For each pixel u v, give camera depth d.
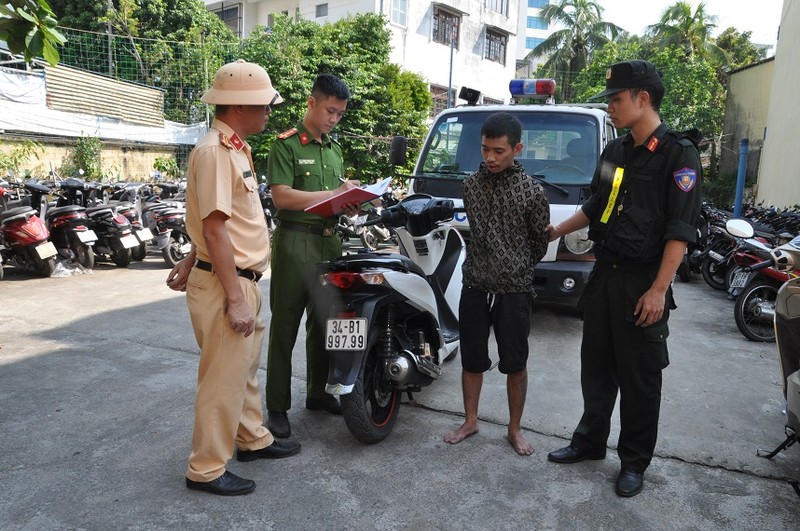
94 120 13.02
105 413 3.40
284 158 3.03
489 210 2.93
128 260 8.00
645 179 2.54
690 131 2.54
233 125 2.54
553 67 29.34
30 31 2.97
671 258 2.47
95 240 7.47
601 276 2.74
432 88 24.28
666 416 3.54
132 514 2.46
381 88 15.80
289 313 3.12
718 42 28.44
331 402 3.49
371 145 15.51
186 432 3.18
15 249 6.91
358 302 2.92
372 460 2.95
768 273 5.09
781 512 2.59
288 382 3.19
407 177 5.25
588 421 2.91
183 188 10.30
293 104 14.28
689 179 2.45
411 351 3.22
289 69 14.21
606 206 2.67
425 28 23.64
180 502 2.55
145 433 3.16
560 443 3.17
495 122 2.81
